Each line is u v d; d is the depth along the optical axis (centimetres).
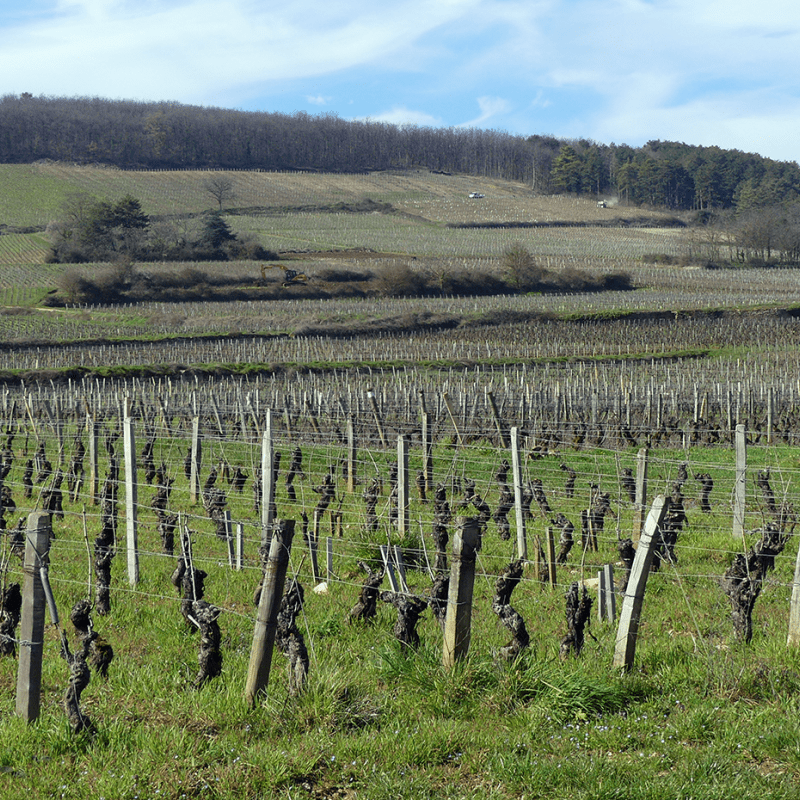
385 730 685
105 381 5128
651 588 1134
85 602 802
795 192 19650
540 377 5228
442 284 10381
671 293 10188
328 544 1184
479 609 1043
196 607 794
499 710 723
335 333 7519
